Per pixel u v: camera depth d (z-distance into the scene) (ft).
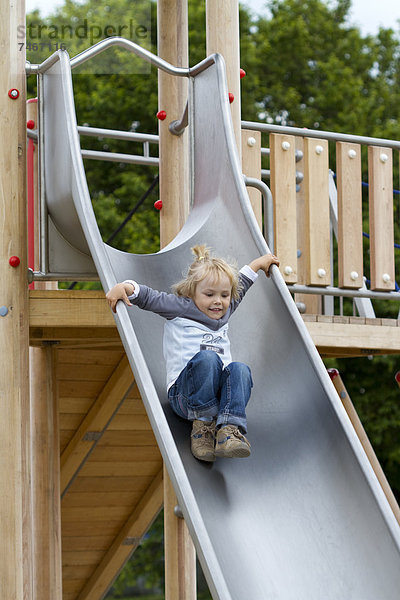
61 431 26.05
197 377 14.57
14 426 18.12
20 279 18.53
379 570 12.73
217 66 19.19
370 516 13.14
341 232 21.84
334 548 13.26
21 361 18.34
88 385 25.43
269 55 69.51
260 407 15.47
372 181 22.34
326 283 21.56
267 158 62.08
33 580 23.40
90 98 65.41
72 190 17.06
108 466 27.53
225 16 20.02
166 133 23.09
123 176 64.23
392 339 21.52
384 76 71.36
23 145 18.90
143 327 16.49
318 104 68.13
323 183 21.76
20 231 18.66
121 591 62.80
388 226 22.44
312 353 14.98
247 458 14.82
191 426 15.12
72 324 18.74
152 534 61.36
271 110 67.77
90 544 29.04
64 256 19.16
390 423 59.06
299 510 13.89
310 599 12.75
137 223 62.54
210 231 18.19
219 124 18.97
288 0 73.10
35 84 66.28
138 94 65.36
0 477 18.06
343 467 13.84
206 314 15.40
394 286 22.36
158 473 28.32
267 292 16.35
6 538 17.88
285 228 21.30
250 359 16.08
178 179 23.04
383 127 66.64
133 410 26.68
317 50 70.95
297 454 14.52
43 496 23.16
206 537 11.74
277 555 13.26
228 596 11.21
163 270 17.67
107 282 15.02
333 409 14.24
